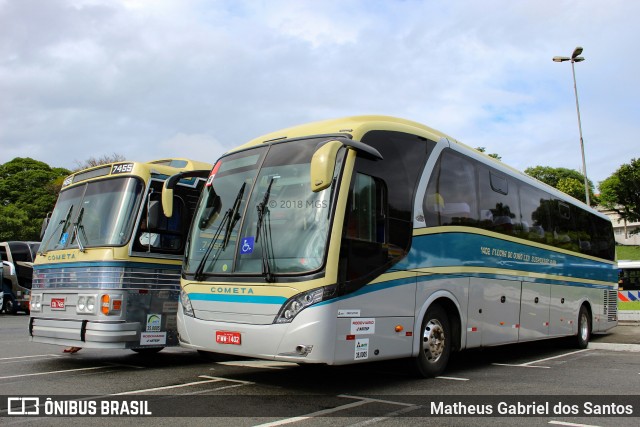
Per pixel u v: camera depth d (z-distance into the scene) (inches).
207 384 290.4
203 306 279.3
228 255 278.4
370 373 328.2
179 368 348.2
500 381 313.3
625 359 432.5
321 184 241.8
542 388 291.4
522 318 413.7
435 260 317.7
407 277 293.9
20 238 1576.0
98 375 319.9
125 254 336.5
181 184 378.3
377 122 300.8
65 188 398.0
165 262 357.7
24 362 374.3
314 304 244.4
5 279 1011.3
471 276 350.6
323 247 251.1
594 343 558.3
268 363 370.6
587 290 545.6
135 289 339.0
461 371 355.3
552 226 484.4
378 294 272.7
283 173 281.4
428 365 311.1
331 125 295.6
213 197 306.5
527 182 454.0
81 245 347.3
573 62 1073.5
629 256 2461.9
